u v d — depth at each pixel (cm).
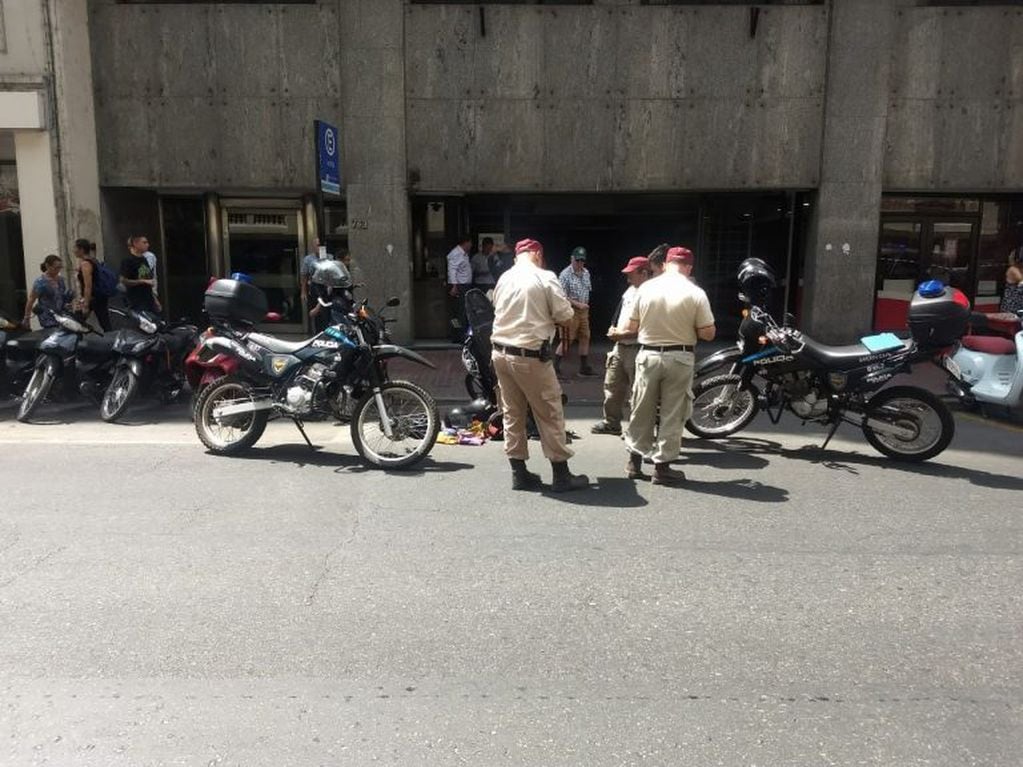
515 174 1310
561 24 1269
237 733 295
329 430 781
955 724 302
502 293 562
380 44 1267
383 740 291
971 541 485
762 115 1287
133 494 570
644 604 400
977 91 1282
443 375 1125
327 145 940
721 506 548
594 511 537
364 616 387
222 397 692
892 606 399
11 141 1286
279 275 1441
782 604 400
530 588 418
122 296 1063
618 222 1547
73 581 423
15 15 1200
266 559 454
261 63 1288
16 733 293
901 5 1262
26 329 972
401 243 1318
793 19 1261
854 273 1316
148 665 341
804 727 300
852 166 1289
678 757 283
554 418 567
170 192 1398
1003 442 744
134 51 1287
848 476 622
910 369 660
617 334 733
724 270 1493
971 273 1405
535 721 304
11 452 692
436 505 548
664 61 1277
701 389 717
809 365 664
